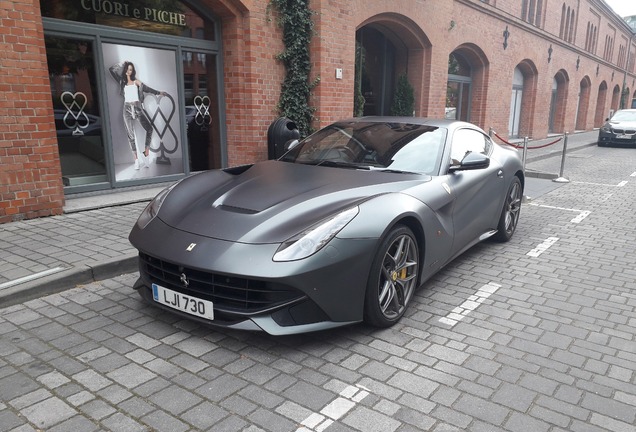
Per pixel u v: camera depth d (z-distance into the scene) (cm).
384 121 479
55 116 628
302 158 447
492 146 545
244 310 285
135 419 232
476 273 454
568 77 2472
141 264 336
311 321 293
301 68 866
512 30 1702
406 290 351
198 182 387
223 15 785
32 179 549
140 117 721
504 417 240
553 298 397
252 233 295
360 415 239
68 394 252
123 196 670
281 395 255
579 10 2447
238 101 812
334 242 289
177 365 282
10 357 287
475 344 316
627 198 852
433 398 254
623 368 290
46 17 595
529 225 649
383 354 300
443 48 1299
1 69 505
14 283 372
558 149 1766
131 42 691
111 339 312
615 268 474
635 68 4359
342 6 902
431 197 370
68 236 493
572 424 236
